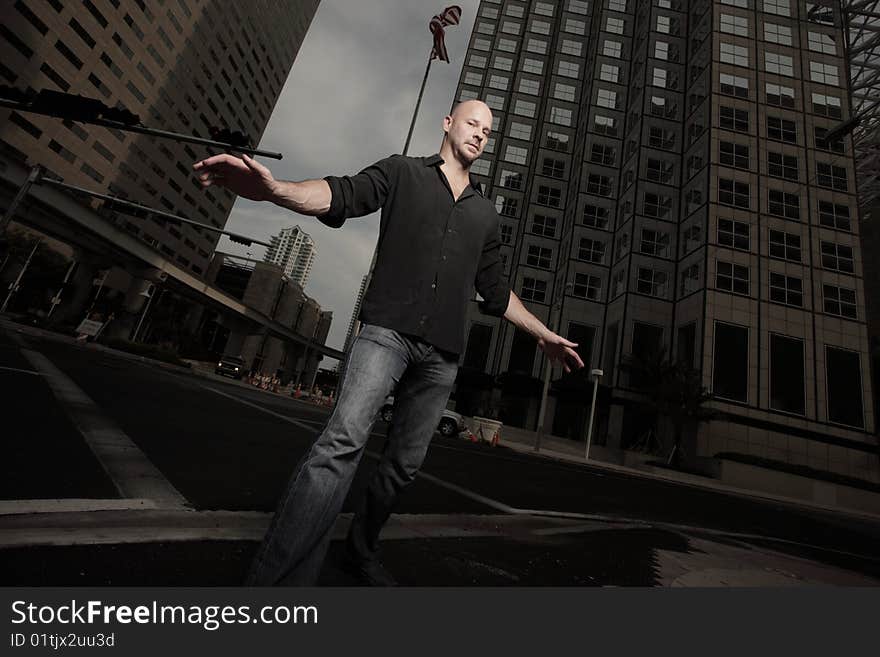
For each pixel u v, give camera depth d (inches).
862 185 1796.3
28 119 1844.2
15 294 2041.1
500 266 74.6
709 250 1048.2
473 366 1339.8
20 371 244.5
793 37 1246.3
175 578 53.8
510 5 1940.2
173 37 2401.6
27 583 46.4
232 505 90.4
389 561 77.0
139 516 71.8
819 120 1164.5
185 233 2859.3
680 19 1462.8
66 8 1884.8
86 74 2020.2
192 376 699.4
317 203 49.4
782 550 192.7
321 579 63.2
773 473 768.3
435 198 60.5
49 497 72.6
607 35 1611.7
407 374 62.6
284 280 3993.6
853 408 933.8
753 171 1112.2
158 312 2588.6
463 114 69.2
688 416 823.7
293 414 366.0
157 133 210.2
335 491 49.1
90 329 1113.4
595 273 1326.3
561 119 1640.0
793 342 976.9
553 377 1272.1
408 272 56.3
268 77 3356.3
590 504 225.8
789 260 1039.0
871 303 1689.2
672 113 1352.1
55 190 1186.6
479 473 258.7
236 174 42.8
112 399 217.6
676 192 1259.8
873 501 746.8
